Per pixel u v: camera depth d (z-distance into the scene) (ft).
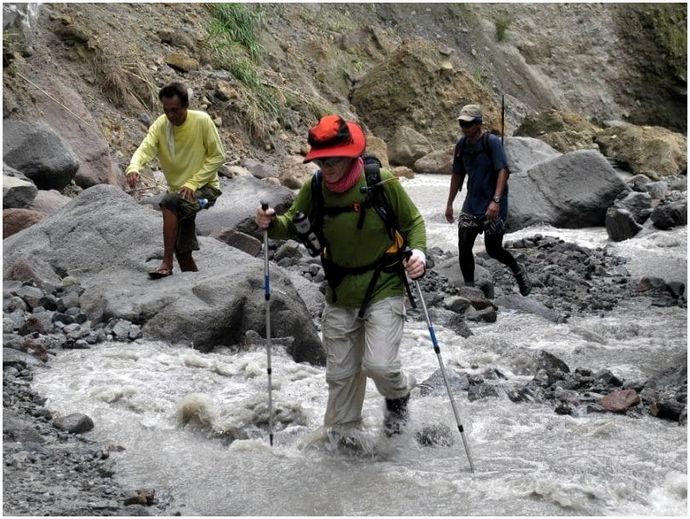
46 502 16.53
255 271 27.22
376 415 21.35
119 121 58.23
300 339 26.84
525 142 64.90
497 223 34.19
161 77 65.05
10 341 23.97
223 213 40.75
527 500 17.34
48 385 22.36
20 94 49.47
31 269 28.94
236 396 22.35
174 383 22.79
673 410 22.22
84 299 27.63
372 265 18.92
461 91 88.63
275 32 85.20
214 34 73.15
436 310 31.40
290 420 21.11
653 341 30.76
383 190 18.53
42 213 36.88
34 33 56.70
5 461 18.06
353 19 98.78
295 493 17.70
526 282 35.55
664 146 76.13
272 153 68.23
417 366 26.50
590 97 114.11
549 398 23.97
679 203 50.31
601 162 54.39
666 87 117.39
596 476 18.43
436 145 85.51
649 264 43.73
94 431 20.30
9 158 42.96
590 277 41.63
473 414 22.43
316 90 82.79
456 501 17.31
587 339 30.86
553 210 53.78
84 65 59.16
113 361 23.81
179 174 28.12
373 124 85.87
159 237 30.53
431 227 52.24
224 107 67.31
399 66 87.25
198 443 20.02
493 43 109.91
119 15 67.21
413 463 19.30
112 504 16.70
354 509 17.03
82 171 48.73
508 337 30.96
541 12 116.67
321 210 18.60
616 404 22.95
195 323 25.64
